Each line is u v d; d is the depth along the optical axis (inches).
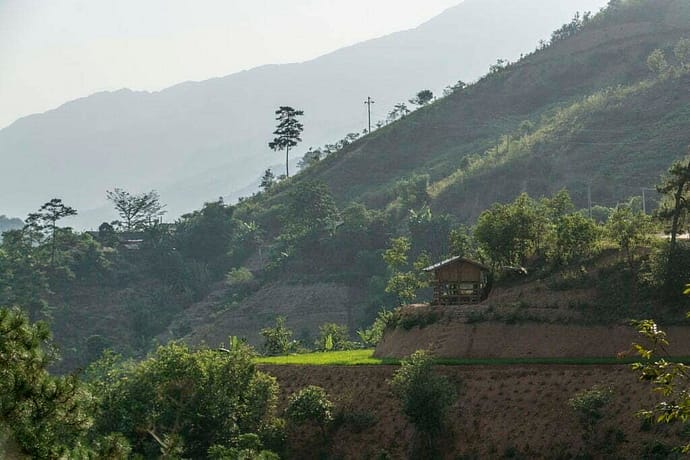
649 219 4320.9
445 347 4215.1
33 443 1429.6
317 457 3949.3
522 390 3705.7
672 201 4306.1
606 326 3905.0
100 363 5762.8
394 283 6136.8
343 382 4259.4
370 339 6254.9
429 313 4448.8
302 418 3991.1
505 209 4793.3
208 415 3870.6
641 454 3166.8
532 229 4690.0
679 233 4325.8
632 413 3326.8
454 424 3747.5
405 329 4510.3
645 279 3964.1
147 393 3860.7
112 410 3710.6
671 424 3186.5
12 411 1434.5
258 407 4040.4
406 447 3794.3
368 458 3816.4
